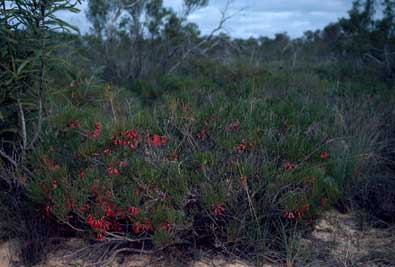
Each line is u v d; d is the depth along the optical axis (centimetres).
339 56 1456
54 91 505
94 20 1202
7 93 465
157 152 436
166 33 1251
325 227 468
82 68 881
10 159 478
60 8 445
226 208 415
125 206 392
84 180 398
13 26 453
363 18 1485
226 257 424
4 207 466
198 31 1303
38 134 480
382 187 509
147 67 1153
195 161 417
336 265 411
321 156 453
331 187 423
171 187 399
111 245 438
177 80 956
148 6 1242
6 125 495
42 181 411
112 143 428
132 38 1209
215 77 1060
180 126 473
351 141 561
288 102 572
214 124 465
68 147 457
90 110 559
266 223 426
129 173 407
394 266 409
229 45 1345
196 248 430
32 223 452
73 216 437
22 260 436
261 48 1595
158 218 382
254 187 418
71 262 429
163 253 425
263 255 414
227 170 420
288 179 412
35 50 449
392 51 1270
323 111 599
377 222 479
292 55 1466
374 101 755
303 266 409
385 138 607
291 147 441
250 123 466
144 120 454
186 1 1265
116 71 1116
